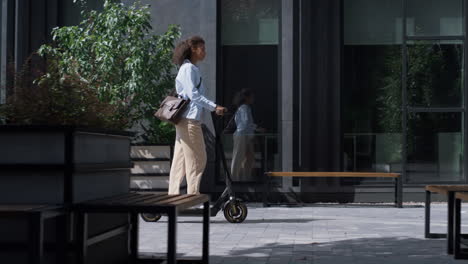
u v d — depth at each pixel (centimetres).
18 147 420
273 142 1283
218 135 948
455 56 1288
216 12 1284
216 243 739
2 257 410
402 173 1278
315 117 1266
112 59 1125
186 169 877
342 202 1264
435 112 1282
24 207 378
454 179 1277
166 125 1193
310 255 653
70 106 466
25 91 467
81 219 415
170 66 1189
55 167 416
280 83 1284
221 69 1297
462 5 1288
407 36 1290
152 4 1298
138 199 458
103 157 473
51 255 414
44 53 1187
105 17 1168
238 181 1283
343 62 1287
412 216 1046
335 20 1266
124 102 1148
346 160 1281
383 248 701
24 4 1304
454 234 631
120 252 512
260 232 839
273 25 1295
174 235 405
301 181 1266
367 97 1286
